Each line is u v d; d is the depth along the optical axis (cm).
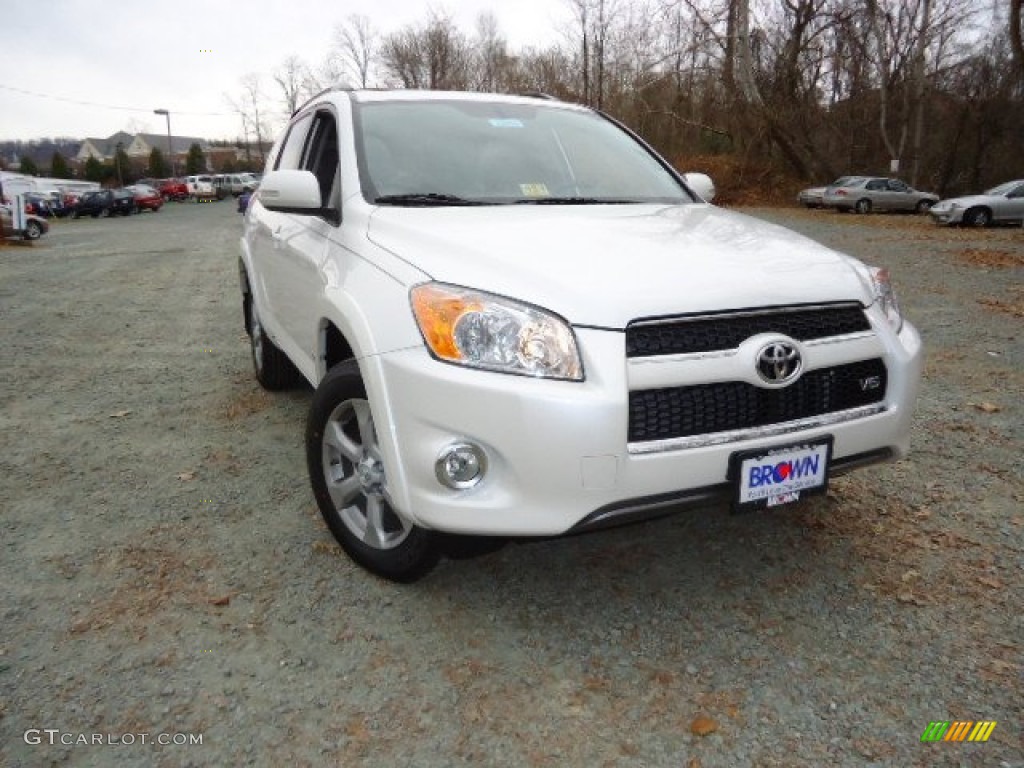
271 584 277
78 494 352
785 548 305
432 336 225
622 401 212
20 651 239
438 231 261
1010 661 236
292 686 226
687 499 224
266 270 418
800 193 3173
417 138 339
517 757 201
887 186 2752
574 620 259
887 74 3628
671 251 251
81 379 550
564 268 231
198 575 283
